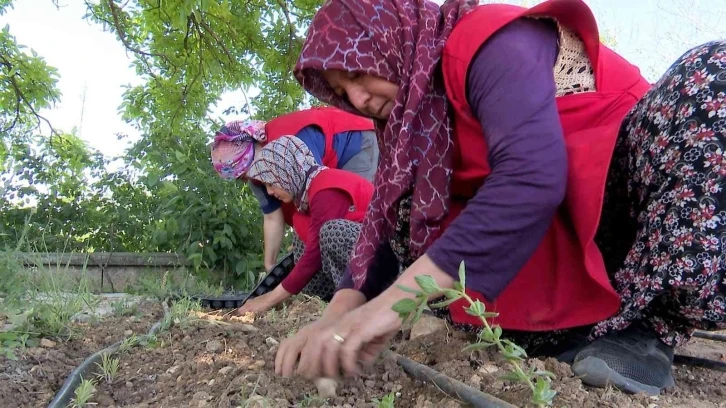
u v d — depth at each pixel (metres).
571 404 1.41
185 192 4.77
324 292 3.48
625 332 1.64
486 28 1.50
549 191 1.38
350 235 2.84
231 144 3.78
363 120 3.77
